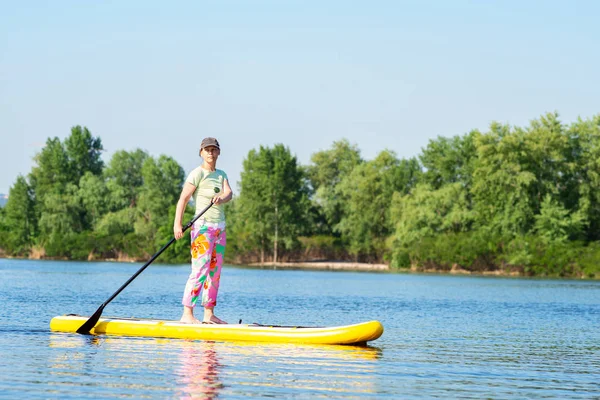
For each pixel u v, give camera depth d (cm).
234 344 1246
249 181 9600
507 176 7688
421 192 8231
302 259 9600
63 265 6988
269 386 929
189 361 1077
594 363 1228
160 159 10069
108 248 9269
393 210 8844
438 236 7950
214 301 1350
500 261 7531
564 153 8000
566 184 8094
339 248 9650
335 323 1825
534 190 7900
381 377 1013
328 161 12656
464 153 9381
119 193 10619
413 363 1142
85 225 10194
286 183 9512
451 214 8012
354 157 12438
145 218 9750
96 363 1039
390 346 1345
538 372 1115
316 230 10706
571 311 2597
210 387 911
